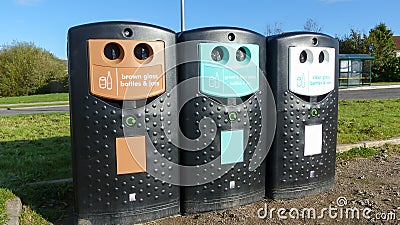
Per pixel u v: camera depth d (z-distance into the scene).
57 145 6.65
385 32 41.81
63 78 36.84
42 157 5.57
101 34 2.93
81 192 3.08
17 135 7.96
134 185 3.14
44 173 4.65
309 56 3.68
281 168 3.72
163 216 3.31
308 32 3.67
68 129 8.81
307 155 3.79
